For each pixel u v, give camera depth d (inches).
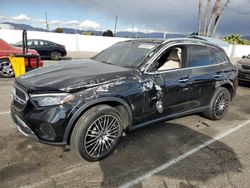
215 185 112.1
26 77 130.6
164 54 163.3
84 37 957.8
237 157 139.0
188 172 121.3
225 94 195.8
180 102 161.0
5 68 328.2
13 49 335.3
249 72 343.3
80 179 111.3
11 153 129.3
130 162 127.8
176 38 169.5
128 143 148.4
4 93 246.8
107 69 138.4
